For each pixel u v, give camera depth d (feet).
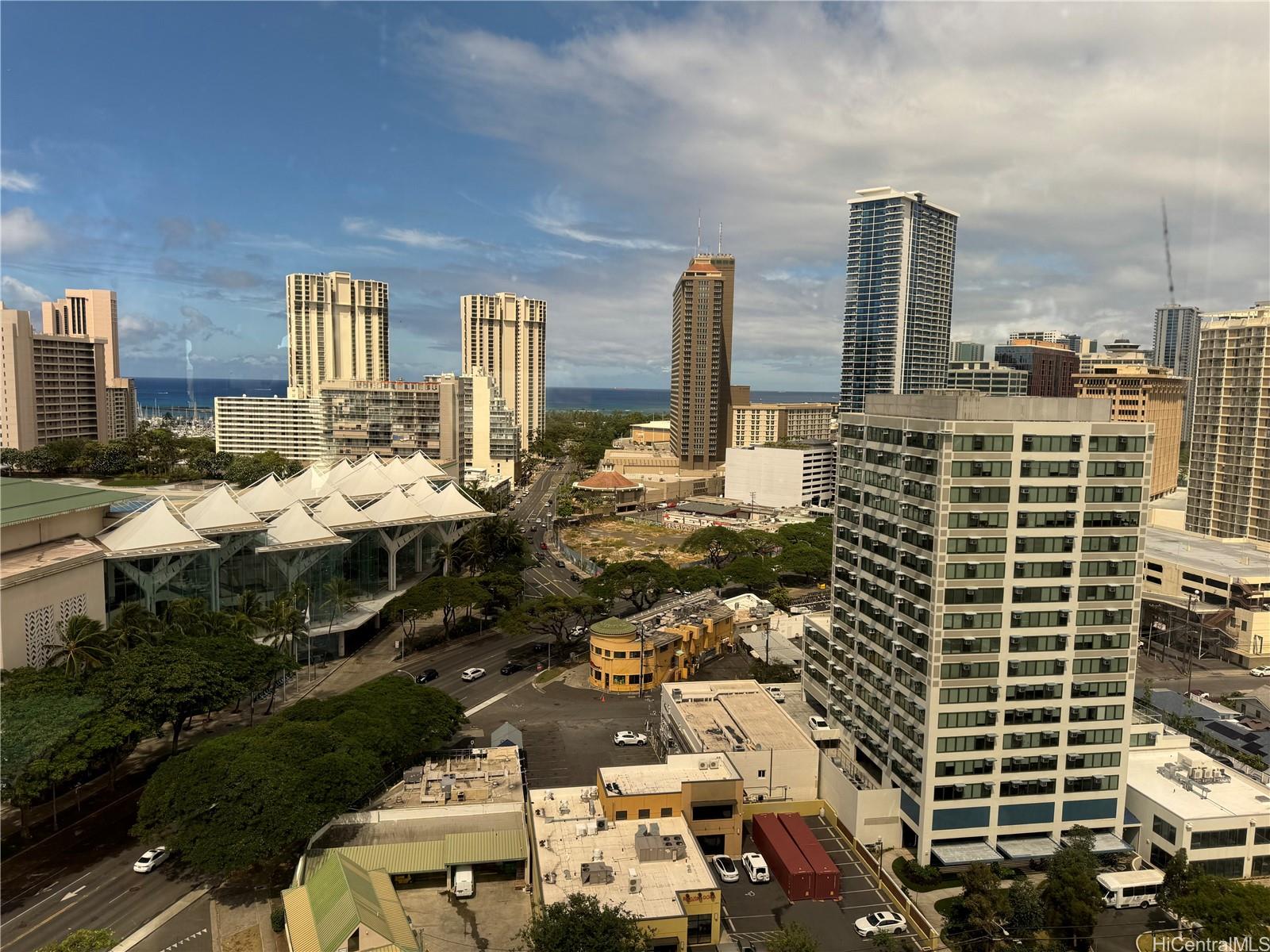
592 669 491.31
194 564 495.82
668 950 245.04
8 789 285.64
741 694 413.39
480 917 271.08
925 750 298.97
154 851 297.33
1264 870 310.24
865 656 352.69
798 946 238.48
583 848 279.90
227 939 256.93
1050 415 304.50
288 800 276.62
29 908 270.46
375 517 626.64
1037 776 306.76
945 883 297.33
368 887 260.62
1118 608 305.32
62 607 390.83
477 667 513.45
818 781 353.72
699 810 306.96
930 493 296.92
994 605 296.92
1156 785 336.08
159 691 340.39
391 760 334.65
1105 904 282.56
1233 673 544.21
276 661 408.87
